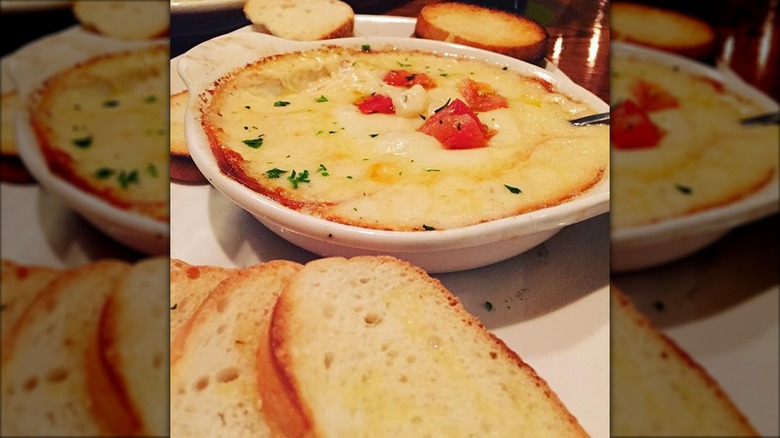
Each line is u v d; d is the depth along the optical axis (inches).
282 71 9.8
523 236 6.3
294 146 8.2
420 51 10.5
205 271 6.6
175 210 7.2
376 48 10.6
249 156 8.0
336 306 6.4
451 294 6.4
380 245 6.4
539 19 10.0
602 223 6.8
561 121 8.9
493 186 7.4
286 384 5.7
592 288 6.2
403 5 11.1
